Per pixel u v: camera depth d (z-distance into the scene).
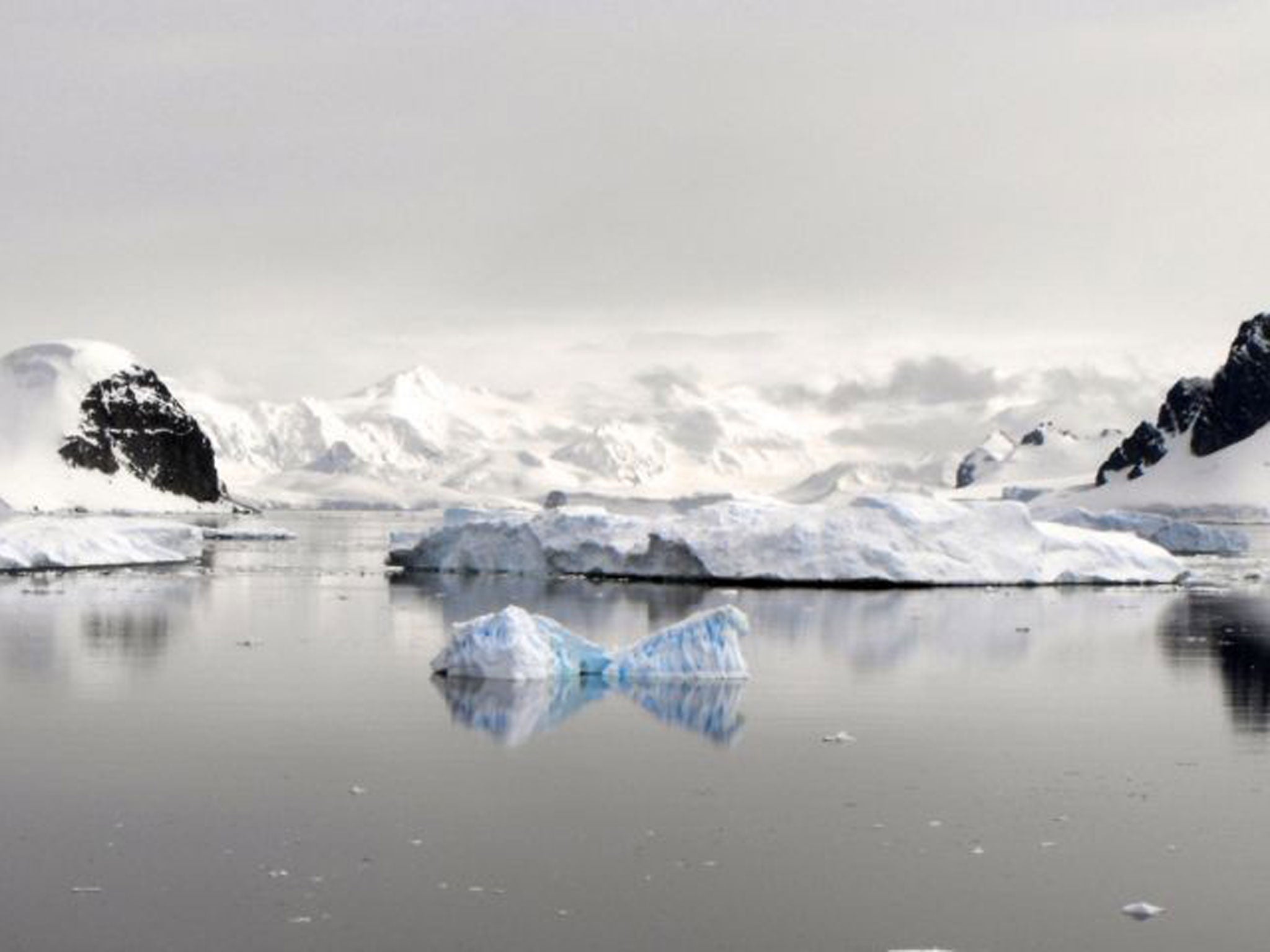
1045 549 88.31
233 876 29.73
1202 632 64.25
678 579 89.25
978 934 27.08
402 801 35.00
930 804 34.94
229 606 75.62
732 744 40.81
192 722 43.25
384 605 76.06
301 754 39.38
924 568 84.94
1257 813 34.16
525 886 29.34
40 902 28.30
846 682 50.41
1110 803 34.94
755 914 27.95
